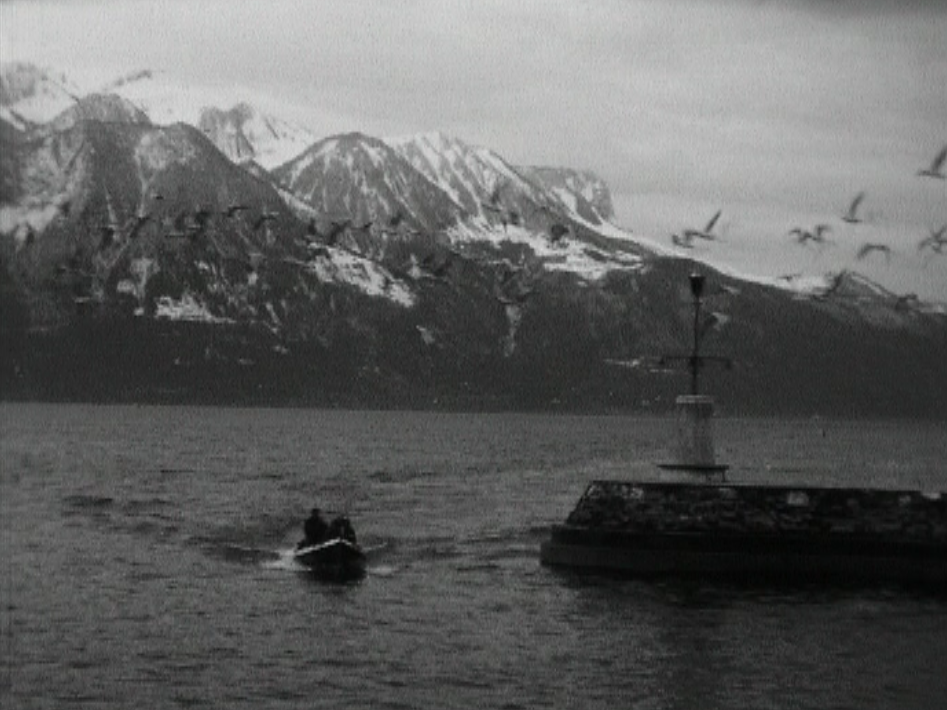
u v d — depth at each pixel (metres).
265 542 90.94
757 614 62.28
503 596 67.12
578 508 73.00
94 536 94.06
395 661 54.84
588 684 51.50
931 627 59.78
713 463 77.00
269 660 55.00
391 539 92.19
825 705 49.16
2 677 52.16
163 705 48.62
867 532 68.81
